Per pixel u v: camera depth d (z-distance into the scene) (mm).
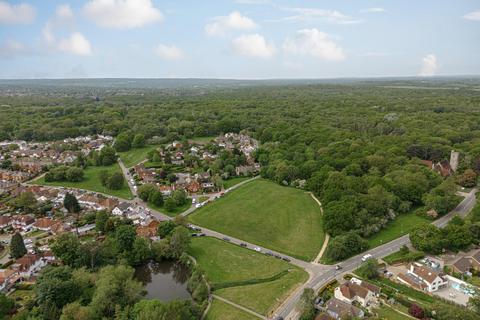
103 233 147125
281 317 96562
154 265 129125
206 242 142625
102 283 98312
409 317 95438
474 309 95312
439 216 160625
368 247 133375
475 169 199750
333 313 95750
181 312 90250
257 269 122500
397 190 171500
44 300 94125
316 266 123938
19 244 124875
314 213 169375
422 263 121188
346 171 196375
